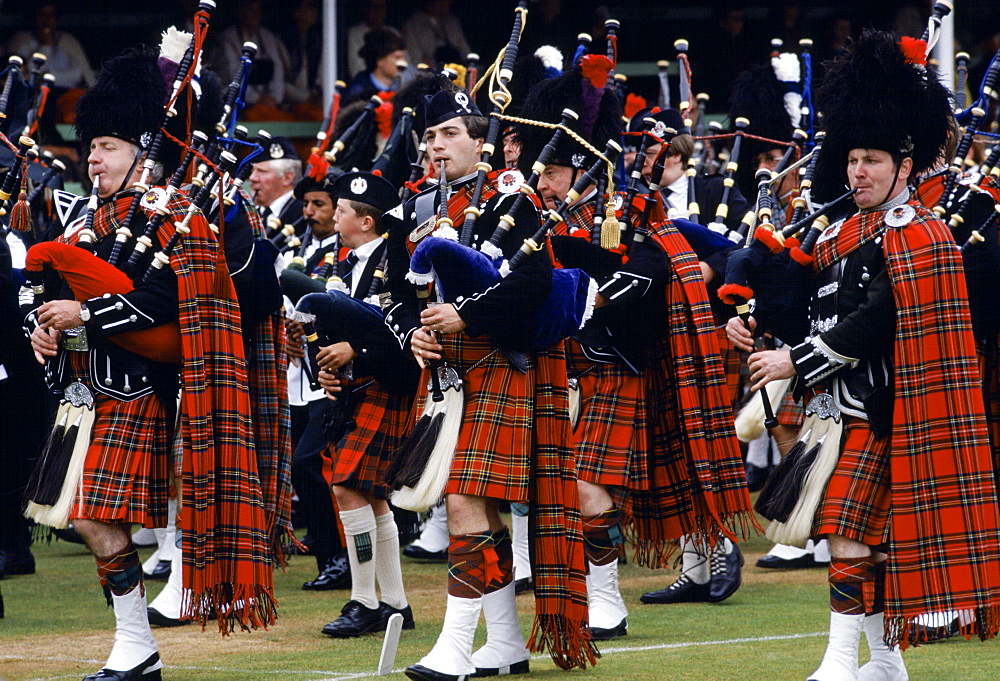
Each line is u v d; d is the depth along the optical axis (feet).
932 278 42.37
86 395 45.88
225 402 46.26
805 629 55.67
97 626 58.29
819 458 44.37
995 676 46.73
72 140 121.80
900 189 44.34
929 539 42.01
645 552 55.47
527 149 51.88
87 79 125.49
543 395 46.16
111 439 45.42
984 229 50.62
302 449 66.33
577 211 55.67
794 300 46.65
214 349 46.21
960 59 67.31
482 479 44.47
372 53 109.40
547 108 51.60
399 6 129.59
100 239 47.01
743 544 81.15
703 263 58.59
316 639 54.60
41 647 53.67
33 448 69.15
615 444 54.24
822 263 45.21
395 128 70.08
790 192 67.72
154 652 46.19
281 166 82.33
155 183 49.32
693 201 69.21
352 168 77.92
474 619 45.03
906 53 44.91
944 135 44.91
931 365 42.24
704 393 53.62
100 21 131.34
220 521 46.09
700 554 55.36
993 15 133.59
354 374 55.52
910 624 42.11
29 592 67.00
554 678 46.88
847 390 43.93
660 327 54.19
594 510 54.24
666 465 54.54
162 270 45.44
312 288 58.23
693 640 53.62
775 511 44.78
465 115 51.47
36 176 72.38
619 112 53.06
